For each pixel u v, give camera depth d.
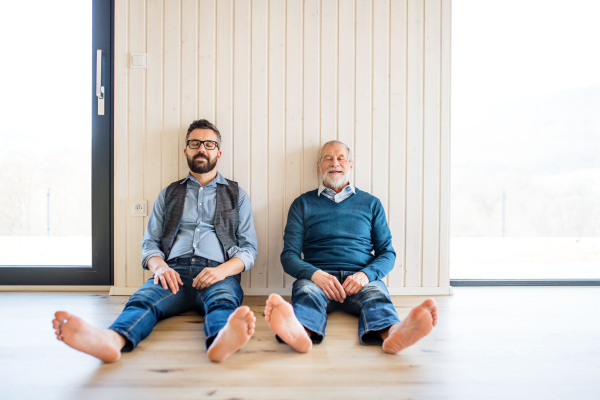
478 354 1.16
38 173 2.00
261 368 1.04
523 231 3.49
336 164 1.73
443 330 1.39
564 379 1.00
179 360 1.09
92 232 1.95
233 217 1.70
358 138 1.94
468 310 1.65
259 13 1.90
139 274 1.90
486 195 3.69
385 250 1.68
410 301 1.82
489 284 2.11
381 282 1.53
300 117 1.93
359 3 1.92
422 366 1.07
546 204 3.30
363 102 1.94
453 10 2.02
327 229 1.70
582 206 3.04
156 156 1.89
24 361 1.07
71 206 1.99
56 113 1.97
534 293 1.96
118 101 1.88
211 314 1.23
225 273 1.48
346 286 1.44
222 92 1.91
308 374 1.01
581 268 2.76
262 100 1.92
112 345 1.04
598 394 0.92
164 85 1.89
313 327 1.22
